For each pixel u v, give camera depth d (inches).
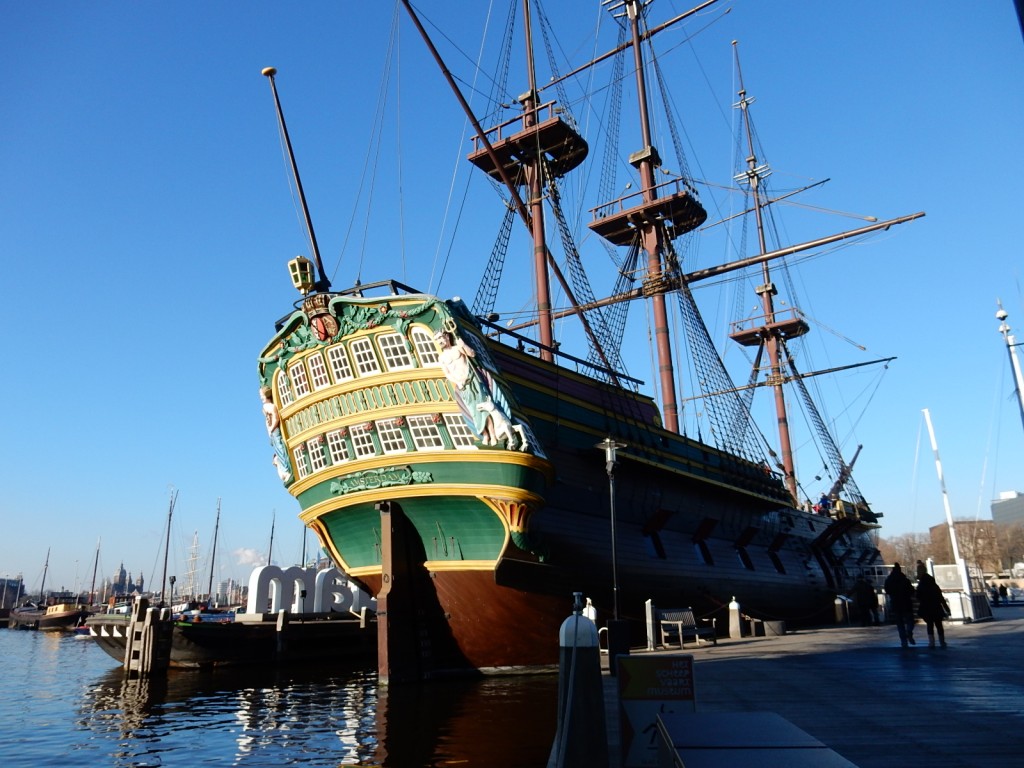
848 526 2007.9
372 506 905.5
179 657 1205.7
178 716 773.3
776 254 1877.5
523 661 947.3
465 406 832.9
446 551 900.0
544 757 472.7
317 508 960.9
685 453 1331.2
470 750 498.9
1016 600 2657.5
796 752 141.2
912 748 327.6
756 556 1550.2
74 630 3253.0
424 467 863.1
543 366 1037.8
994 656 707.4
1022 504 6688.0
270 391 985.5
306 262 945.5
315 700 830.5
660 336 1953.7
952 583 1488.7
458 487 852.0
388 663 845.2
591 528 1026.7
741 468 1537.9
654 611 1028.5
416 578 912.9
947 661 676.1
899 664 665.6
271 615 1341.0
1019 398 1064.2
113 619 1298.0
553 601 942.4
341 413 904.9
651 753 275.1
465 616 911.7
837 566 2010.3
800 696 493.7
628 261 2058.3
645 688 283.3
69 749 622.5
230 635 1238.9
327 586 1561.3
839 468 2443.4
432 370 853.8
